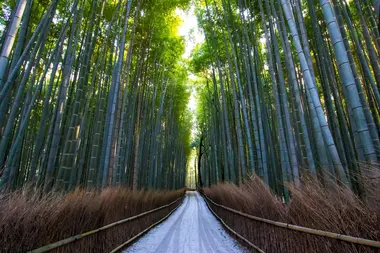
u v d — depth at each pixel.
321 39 4.59
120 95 5.65
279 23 4.39
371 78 4.22
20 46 3.55
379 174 1.60
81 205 2.68
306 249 2.14
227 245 4.31
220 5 8.09
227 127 8.12
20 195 2.04
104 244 3.28
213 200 9.70
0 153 3.08
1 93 2.40
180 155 20.94
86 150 6.55
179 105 15.88
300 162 4.57
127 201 4.49
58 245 2.08
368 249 1.47
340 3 4.72
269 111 6.91
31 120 6.59
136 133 8.26
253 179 4.15
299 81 5.65
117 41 6.06
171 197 10.69
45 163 4.68
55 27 6.29
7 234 1.62
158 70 10.39
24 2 2.40
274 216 3.00
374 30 4.47
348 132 4.73
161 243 4.50
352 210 1.67
